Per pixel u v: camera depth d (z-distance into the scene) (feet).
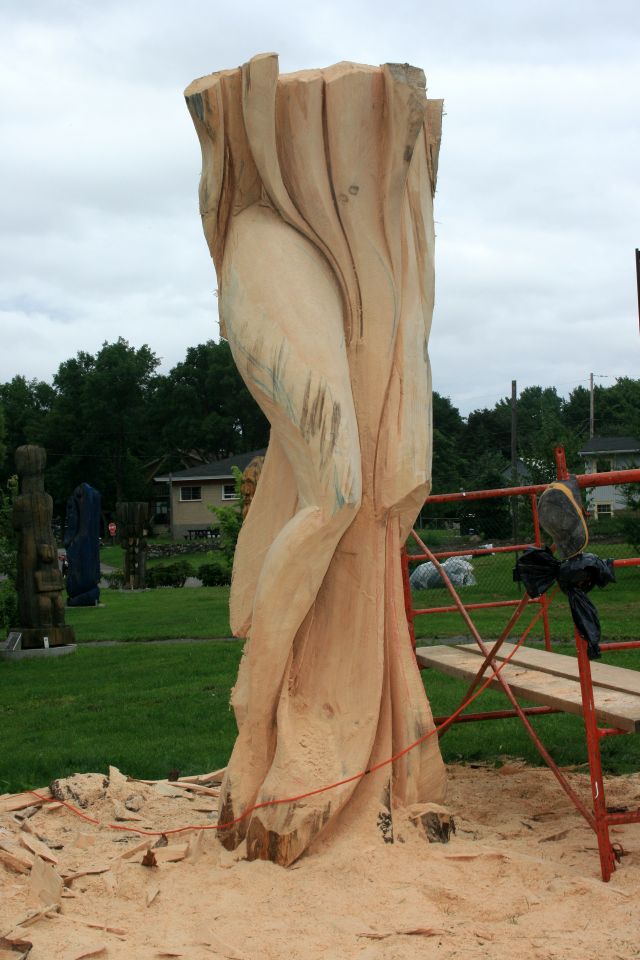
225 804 13.25
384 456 13.55
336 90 12.87
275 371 12.61
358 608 13.55
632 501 78.74
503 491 19.22
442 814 13.24
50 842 14.60
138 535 103.96
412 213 14.05
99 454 225.56
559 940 10.06
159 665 40.70
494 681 15.99
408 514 13.87
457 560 65.26
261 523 13.93
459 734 23.45
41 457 50.44
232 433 230.27
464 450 203.92
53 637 48.37
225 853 13.01
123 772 20.81
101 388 224.94
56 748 23.93
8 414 244.63
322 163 13.14
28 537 49.21
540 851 13.33
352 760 12.98
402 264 13.79
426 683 30.86
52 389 255.91
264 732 13.33
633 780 18.16
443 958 9.68
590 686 12.44
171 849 13.58
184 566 108.68
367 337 13.64
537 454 89.15
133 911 11.43
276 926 10.65
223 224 13.88
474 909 11.02
